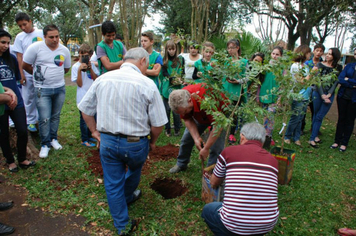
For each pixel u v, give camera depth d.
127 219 2.52
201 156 2.92
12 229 2.53
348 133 4.75
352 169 4.07
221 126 2.53
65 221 2.71
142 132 2.35
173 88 4.83
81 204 2.96
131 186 2.73
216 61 2.77
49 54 3.82
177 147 4.59
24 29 4.41
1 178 3.44
